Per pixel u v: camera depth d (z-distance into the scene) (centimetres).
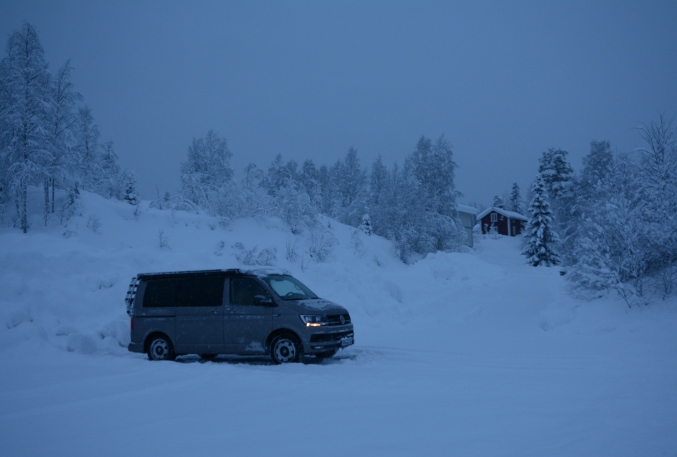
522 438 511
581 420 570
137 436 558
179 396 741
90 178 3469
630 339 1164
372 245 3666
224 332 1066
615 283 1426
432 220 4341
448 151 4809
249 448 503
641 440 500
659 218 1495
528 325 1502
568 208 4769
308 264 2492
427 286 2194
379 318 1734
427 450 481
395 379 840
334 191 5788
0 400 757
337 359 1085
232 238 2745
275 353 1030
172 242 2556
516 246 6650
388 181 4341
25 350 1130
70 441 552
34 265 1550
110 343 1287
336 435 537
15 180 2408
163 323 1123
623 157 1888
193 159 3878
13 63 2534
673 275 1391
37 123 2488
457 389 752
